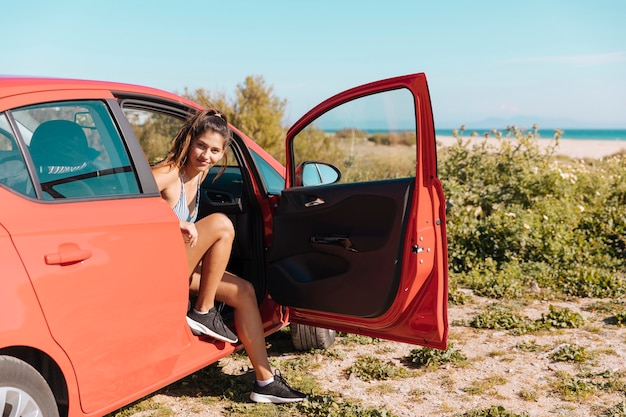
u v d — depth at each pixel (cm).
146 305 330
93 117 336
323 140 691
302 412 405
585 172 1162
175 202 390
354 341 554
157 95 384
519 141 1077
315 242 416
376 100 411
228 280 415
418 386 461
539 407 425
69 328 290
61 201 303
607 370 483
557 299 694
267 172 485
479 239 847
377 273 388
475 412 409
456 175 1046
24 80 314
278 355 515
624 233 916
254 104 1518
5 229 273
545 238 848
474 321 604
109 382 313
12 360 275
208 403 418
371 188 398
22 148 295
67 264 290
